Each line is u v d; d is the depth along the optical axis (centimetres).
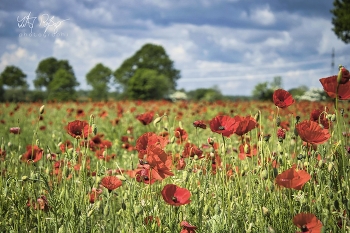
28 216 307
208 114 1323
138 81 6431
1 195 282
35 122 972
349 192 230
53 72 8062
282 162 266
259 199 258
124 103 1761
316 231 203
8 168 343
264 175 241
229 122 258
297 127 237
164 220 260
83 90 7725
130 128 752
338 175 250
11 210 296
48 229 277
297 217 204
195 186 278
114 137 783
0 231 271
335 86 221
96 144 449
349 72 218
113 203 303
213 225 255
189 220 264
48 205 288
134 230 246
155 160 223
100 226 274
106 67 7706
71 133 298
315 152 273
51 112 1533
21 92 4225
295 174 207
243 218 255
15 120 1128
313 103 1591
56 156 371
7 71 7994
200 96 6072
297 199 247
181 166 308
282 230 235
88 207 269
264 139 269
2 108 1620
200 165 304
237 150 388
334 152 255
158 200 282
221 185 279
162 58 7569
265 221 239
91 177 298
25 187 310
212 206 282
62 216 277
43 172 340
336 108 224
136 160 462
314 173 275
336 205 231
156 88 6494
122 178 256
